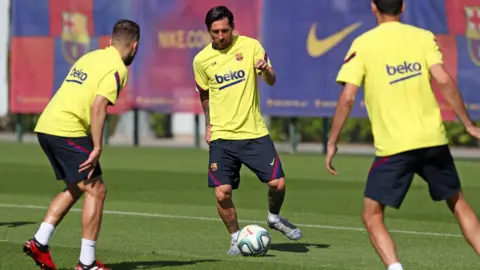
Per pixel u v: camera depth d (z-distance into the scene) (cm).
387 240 2181
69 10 6975
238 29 6481
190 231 3419
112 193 4669
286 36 6400
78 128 2438
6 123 9444
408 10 6144
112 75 2423
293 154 7000
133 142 7781
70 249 2917
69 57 6994
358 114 6344
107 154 6831
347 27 6294
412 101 2162
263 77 2898
